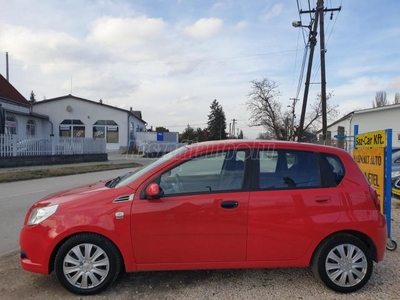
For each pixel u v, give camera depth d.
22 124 27.47
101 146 25.22
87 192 3.62
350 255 3.46
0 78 28.12
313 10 19.06
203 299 3.28
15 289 3.49
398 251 4.71
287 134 51.66
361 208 3.49
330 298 3.33
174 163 3.53
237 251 3.42
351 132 33.84
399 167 8.07
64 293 3.39
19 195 9.30
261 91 50.03
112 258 3.36
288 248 3.43
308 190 3.50
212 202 3.38
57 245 3.33
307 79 21.59
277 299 3.28
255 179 3.52
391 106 30.73
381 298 3.33
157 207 3.35
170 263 3.40
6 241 5.11
